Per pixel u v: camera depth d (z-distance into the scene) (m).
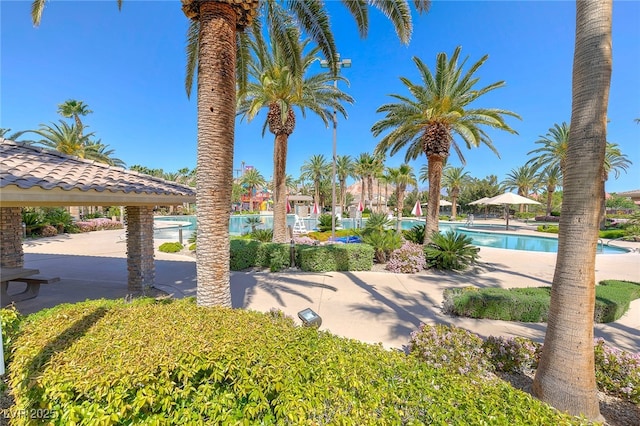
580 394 2.74
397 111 12.27
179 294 6.90
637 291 6.38
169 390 1.93
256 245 9.62
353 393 1.94
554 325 2.92
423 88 11.60
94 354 2.18
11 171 3.92
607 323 5.22
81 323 2.77
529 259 11.67
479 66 10.78
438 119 11.73
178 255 12.47
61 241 16.25
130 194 5.04
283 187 12.88
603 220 23.98
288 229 17.89
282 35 6.32
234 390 1.98
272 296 6.61
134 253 6.92
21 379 2.14
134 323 2.76
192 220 36.19
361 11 5.45
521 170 42.53
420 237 12.90
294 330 2.80
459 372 3.23
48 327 2.72
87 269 9.48
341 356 2.32
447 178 39.84
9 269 6.42
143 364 2.02
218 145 4.36
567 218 2.85
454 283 7.93
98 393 1.87
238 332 2.56
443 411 1.83
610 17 2.66
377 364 2.31
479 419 1.76
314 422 1.70
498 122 10.95
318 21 5.67
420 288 7.37
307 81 12.18
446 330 3.83
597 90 2.65
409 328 4.89
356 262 9.41
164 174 55.06
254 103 11.80
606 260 11.42
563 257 2.88
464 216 46.81
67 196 4.08
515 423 1.77
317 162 42.56
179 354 2.12
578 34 2.78
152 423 1.86
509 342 3.66
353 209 31.53
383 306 5.96
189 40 6.79
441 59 10.95
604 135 2.69
